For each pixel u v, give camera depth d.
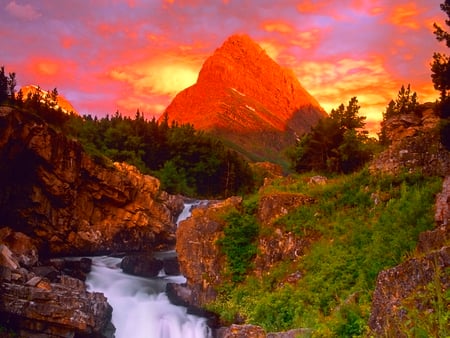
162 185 52.38
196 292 20.88
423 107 26.92
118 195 38.03
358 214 19.31
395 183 19.75
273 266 19.69
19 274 19.03
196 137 67.75
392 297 9.20
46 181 31.94
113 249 36.78
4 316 17.14
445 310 7.49
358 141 34.00
